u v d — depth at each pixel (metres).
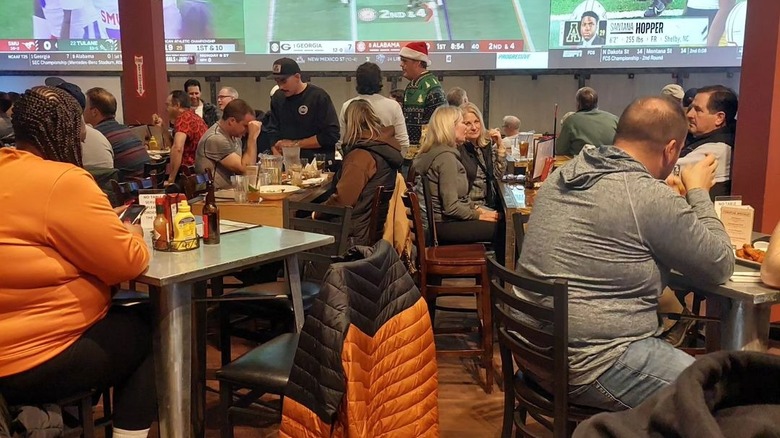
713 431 0.70
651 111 1.89
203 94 8.81
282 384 1.89
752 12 3.42
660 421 0.77
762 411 0.80
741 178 3.54
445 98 5.33
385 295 1.79
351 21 8.45
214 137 4.03
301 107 4.80
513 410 2.15
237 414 2.01
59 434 1.78
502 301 2.02
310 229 2.84
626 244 1.82
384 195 3.56
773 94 3.35
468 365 3.29
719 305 2.04
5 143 3.89
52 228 1.72
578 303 1.85
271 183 3.89
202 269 1.90
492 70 8.39
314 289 2.72
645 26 8.09
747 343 1.92
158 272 1.85
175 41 8.62
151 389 2.01
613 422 0.81
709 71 8.08
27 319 1.75
